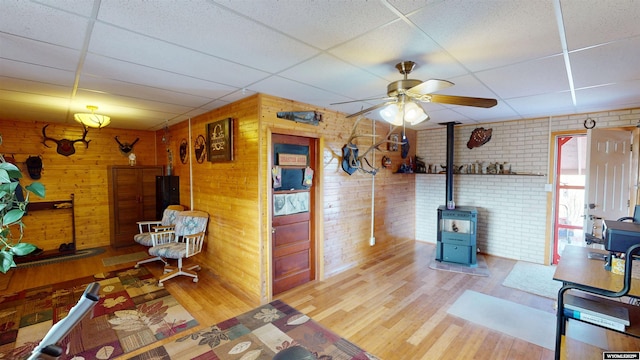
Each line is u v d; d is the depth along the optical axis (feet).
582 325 9.17
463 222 15.14
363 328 9.09
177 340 8.39
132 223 18.12
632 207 12.48
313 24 5.43
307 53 6.81
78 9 4.86
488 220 16.69
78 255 16.30
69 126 17.17
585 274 7.14
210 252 13.69
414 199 19.57
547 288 12.01
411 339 8.53
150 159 20.17
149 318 9.55
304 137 12.38
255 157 10.65
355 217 14.66
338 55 6.94
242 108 11.27
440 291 11.78
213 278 12.96
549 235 14.78
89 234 17.95
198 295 11.28
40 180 16.24
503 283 12.57
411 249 17.72
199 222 13.74
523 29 5.60
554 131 14.42
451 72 8.09
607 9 4.84
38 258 15.71
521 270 14.11
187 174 15.93
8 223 3.87
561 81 8.80
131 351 7.88
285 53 6.81
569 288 6.40
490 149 16.46
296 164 12.09
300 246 12.42
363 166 15.07
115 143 18.78
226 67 7.76
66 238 17.26
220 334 8.71
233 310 10.15
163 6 4.79
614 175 12.50
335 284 12.48
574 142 17.65
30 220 16.16
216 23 5.38
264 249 10.77
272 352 7.91
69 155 17.16
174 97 10.96
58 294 11.35
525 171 15.34
